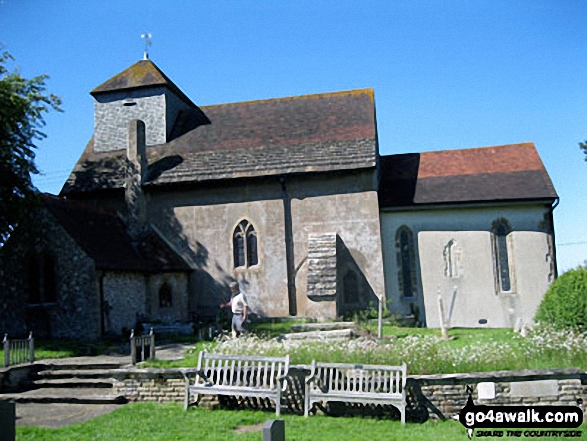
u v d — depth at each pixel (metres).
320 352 12.52
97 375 14.48
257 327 21.53
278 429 7.16
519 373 10.95
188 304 24.69
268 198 24.56
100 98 28.84
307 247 24.03
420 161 26.72
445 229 23.91
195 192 25.30
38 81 21.22
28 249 20.80
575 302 16.20
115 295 21.23
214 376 12.56
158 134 27.89
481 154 26.33
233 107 29.09
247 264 24.52
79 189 25.94
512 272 23.42
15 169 20.08
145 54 29.64
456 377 11.06
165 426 10.50
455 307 23.47
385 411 11.27
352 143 24.56
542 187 23.45
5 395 13.53
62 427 10.70
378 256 23.48
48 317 20.44
